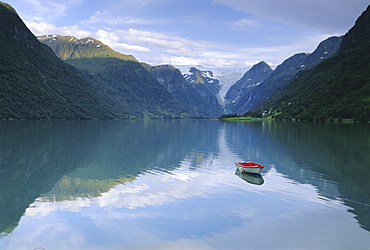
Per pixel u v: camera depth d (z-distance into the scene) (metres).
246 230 20.97
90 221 21.97
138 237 19.62
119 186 31.31
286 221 22.59
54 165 41.50
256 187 31.56
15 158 46.09
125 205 25.48
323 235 20.31
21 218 22.30
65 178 34.31
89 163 43.47
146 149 59.34
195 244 18.91
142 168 40.50
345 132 103.81
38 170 38.19
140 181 33.47
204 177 35.84
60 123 167.88
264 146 66.00
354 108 188.88
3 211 23.61
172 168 40.84
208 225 21.69
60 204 25.48
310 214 23.98
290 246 18.86
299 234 20.48
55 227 20.86
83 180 33.50
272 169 41.00
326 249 18.48
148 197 27.72
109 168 40.09
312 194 29.31
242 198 27.78
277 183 33.38
